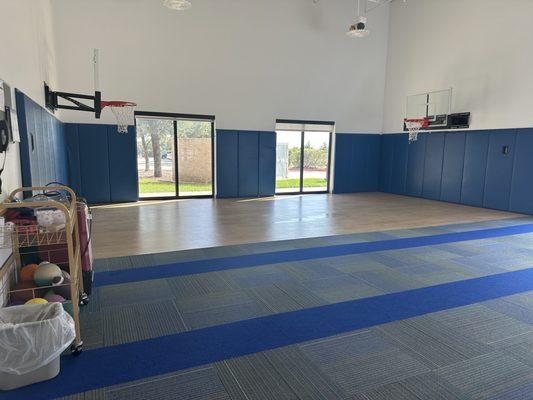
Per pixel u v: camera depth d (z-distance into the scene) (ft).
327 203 27.86
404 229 18.84
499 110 25.64
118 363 7.00
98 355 7.25
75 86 24.57
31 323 6.03
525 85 23.98
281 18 29.99
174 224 19.45
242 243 15.70
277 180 33.45
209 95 28.37
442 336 8.11
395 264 13.08
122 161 26.58
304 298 10.06
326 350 7.51
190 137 28.86
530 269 12.67
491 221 21.33
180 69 27.20
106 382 6.44
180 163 28.96
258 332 8.20
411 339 7.97
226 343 7.74
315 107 32.40
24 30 13.39
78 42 24.26
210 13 27.58
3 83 9.97
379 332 8.26
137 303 9.62
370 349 7.55
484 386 6.40
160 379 6.54
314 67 31.83
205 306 9.50
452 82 28.84
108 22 24.86
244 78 29.35
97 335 8.00
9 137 10.42
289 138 32.96
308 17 30.94
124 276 11.57
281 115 31.12
